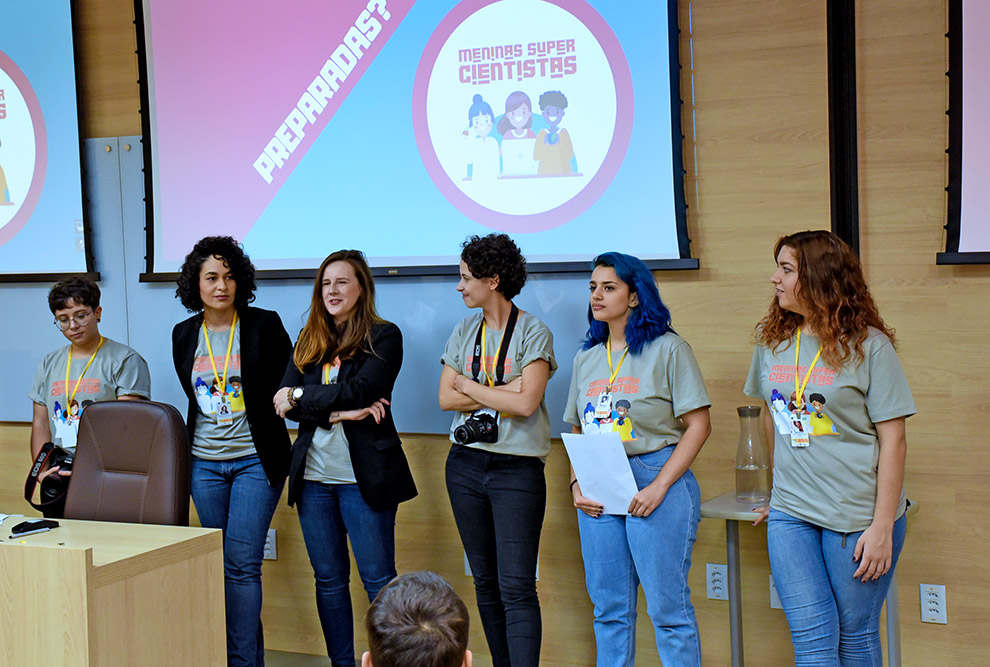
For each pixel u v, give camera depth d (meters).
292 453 3.14
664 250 3.17
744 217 3.12
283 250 3.68
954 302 2.89
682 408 2.59
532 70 3.31
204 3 3.73
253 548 3.12
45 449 3.11
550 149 3.30
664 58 3.13
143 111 3.83
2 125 4.05
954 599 2.92
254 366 3.12
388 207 3.53
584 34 3.23
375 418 2.96
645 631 3.30
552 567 3.38
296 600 3.77
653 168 3.17
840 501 2.25
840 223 2.99
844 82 2.96
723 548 3.19
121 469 2.76
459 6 3.40
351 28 3.55
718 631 3.21
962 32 2.81
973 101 2.81
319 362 3.04
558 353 3.32
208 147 3.76
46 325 4.04
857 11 2.95
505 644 2.94
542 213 3.32
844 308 2.25
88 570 2.02
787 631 3.11
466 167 3.42
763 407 2.83
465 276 2.91
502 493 2.85
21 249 4.05
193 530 2.44
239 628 3.09
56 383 3.44
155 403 2.76
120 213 3.94
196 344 3.19
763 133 3.08
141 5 3.80
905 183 2.93
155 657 2.22
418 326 3.52
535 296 3.34
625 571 2.67
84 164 3.95
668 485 2.56
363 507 2.99
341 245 3.60
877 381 2.23
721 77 3.13
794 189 3.05
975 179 2.82
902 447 2.23
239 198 3.73
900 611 2.98
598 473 2.61
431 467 3.54
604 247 3.24
